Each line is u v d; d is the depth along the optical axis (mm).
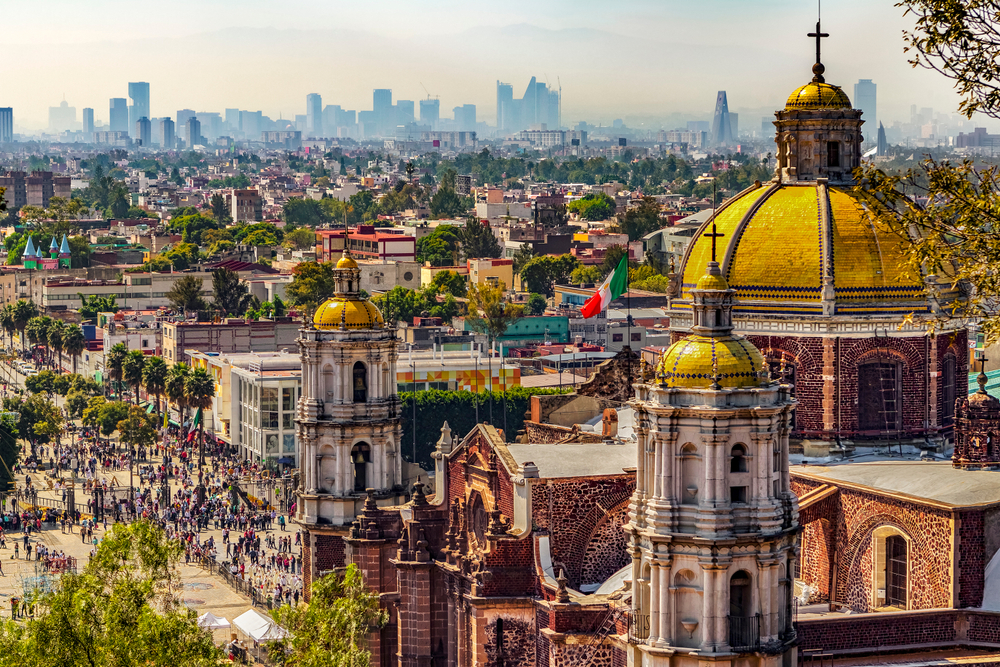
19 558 168625
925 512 81812
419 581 104500
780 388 73938
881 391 98812
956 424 88562
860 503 86250
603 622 84500
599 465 96750
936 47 65062
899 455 97875
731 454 72625
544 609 88625
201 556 164125
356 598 86438
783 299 99125
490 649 92812
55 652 79625
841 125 103688
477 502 101688
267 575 156375
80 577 84125
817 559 89000
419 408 194125
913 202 69188
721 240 102812
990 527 80500
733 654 71938
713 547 71500
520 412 197625
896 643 78812
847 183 103875
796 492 91688
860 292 98312
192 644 81188
